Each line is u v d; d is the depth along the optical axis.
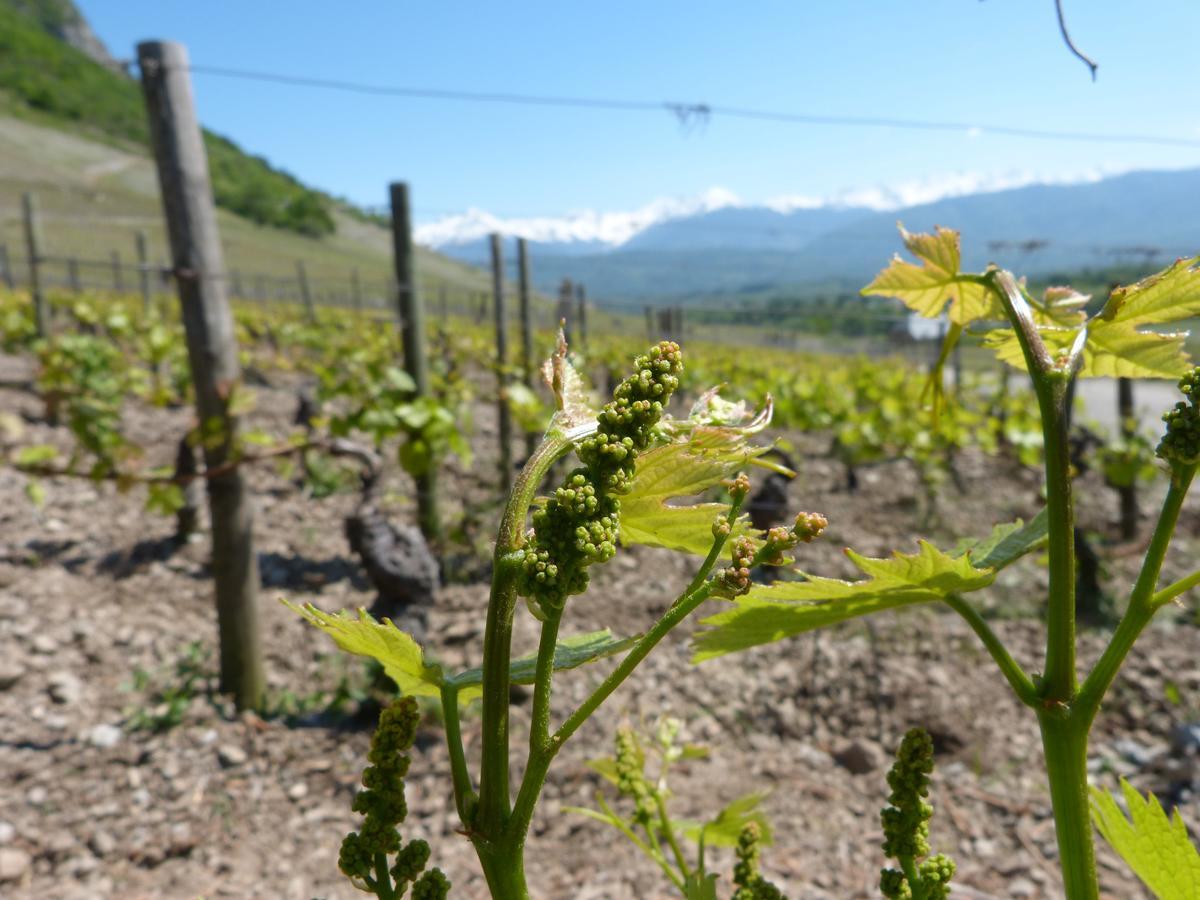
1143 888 3.03
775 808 3.62
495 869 0.62
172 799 3.51
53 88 104.88
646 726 4.10
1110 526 7.40
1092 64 0.74
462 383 8.38
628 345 15.64
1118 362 0.83
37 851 3.19
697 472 0.66
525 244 7.95
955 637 5.06
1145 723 4.21
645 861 3.25
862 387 12.30
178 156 3.72
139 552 5.79
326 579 5.64
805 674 4.64
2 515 6.21
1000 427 9.82
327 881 3.14
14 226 52.22
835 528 7.30
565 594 0.58
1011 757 3.97
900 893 0.77
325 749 3.87
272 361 14.65
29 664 4.29
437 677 0.66
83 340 8.20
